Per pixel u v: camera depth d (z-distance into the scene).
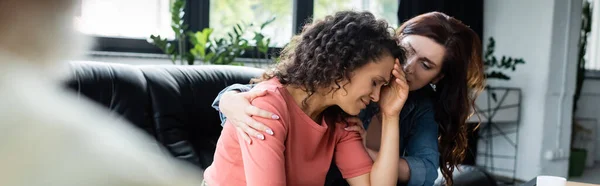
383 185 1.35
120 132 0.41
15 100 0.37
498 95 4.24
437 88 1.60
